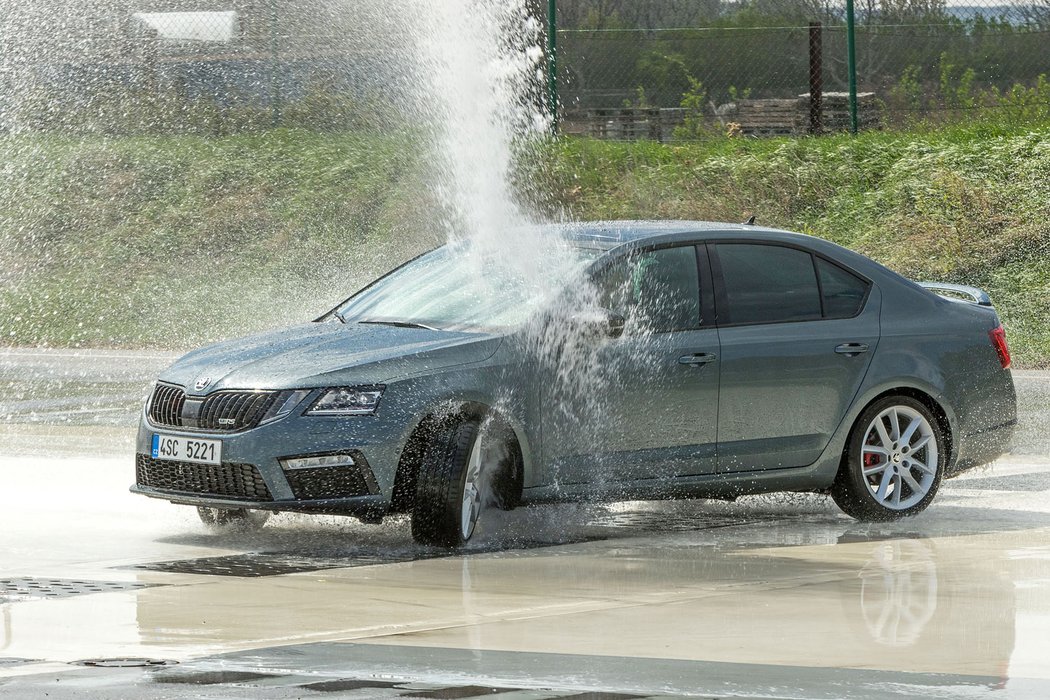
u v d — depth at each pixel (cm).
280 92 6112
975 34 6066
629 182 5138
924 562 1590
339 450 1598
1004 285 4366
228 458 1614
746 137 5491
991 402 1964
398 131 5841
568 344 1716
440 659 1137
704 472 1789
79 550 1636
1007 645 1198
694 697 1029
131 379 3666
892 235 4716
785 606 1352
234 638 1209
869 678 1086
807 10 6122
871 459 1889
